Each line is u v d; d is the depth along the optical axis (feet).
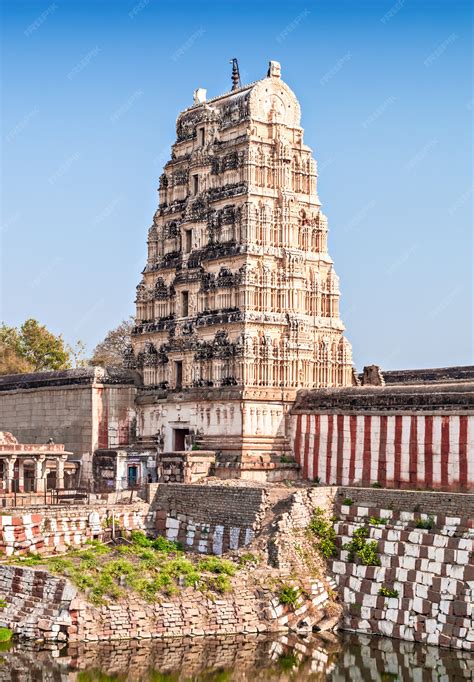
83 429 301.22
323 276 293.84
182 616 198.70
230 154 290.56
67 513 237.86
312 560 216.33
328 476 259.39
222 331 279.90
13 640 193.57
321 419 263.70
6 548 224.12
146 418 300.61
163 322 304.50
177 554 225.76
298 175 294.66
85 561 213.66
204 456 268.41
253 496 231.91
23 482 286.25
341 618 208.03
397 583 204.23
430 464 233.35
